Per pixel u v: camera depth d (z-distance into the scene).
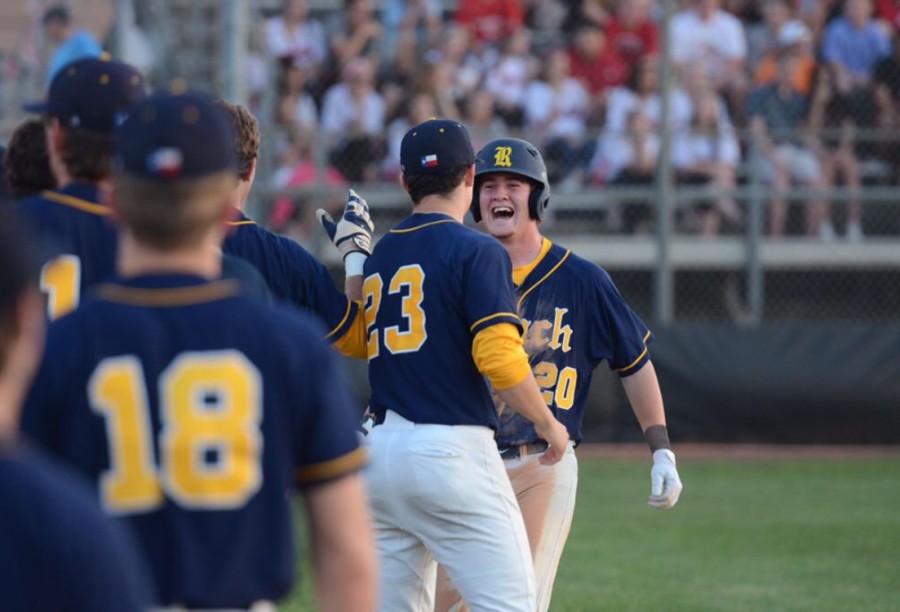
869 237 49.59
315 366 9.22
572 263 18.73
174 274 9.13
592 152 48.72
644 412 18.83
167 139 8.86
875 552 30.56
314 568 9.53
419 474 15.77
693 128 48.75
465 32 49.31
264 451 9.03
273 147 46.06
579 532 32.66
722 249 49.06
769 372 44.12
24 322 6.91
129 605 6.66
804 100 49.59
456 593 18.25
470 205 18.69
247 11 47.31
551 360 18.39
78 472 8.85
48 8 44.53
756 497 37.31
